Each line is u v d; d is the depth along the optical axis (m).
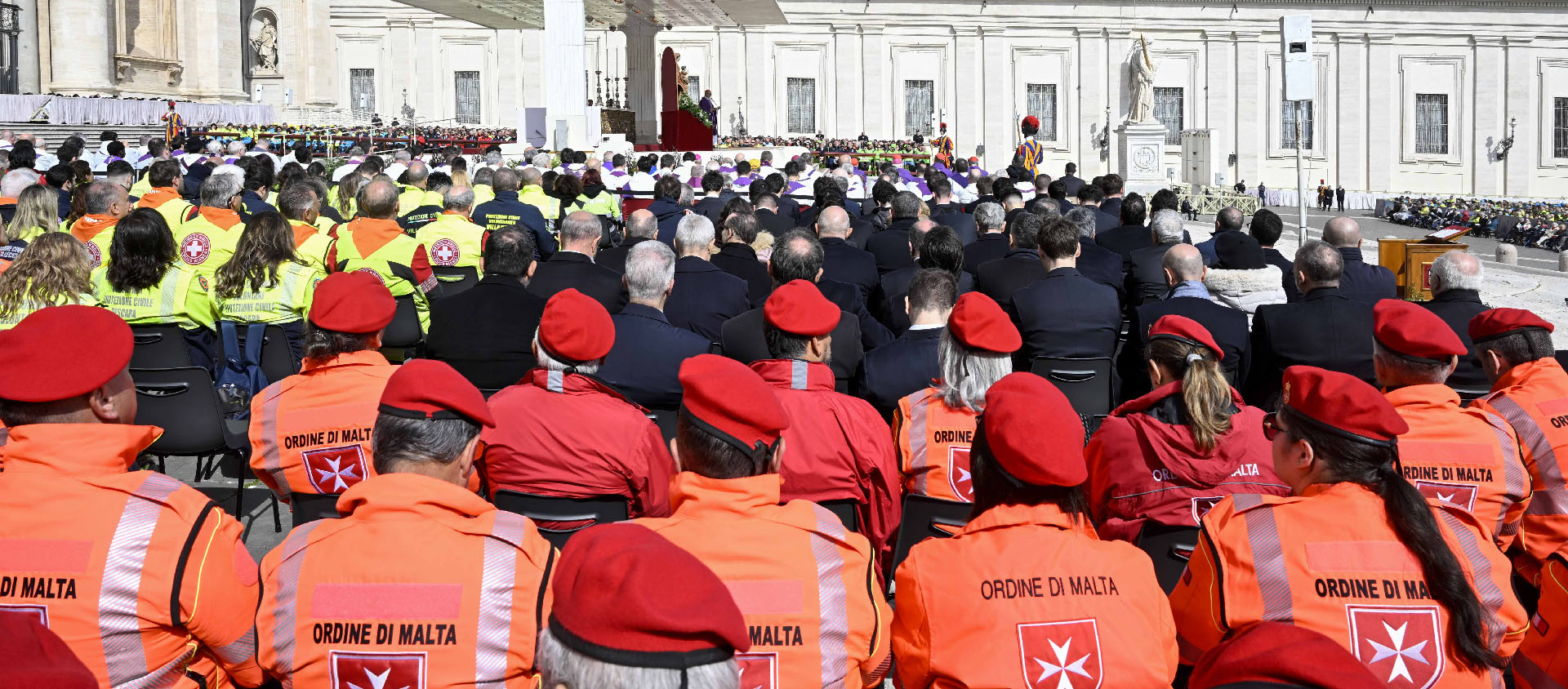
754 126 56.72
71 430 3.04
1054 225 6.98
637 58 39.75
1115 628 2.96
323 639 2.94
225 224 7.97
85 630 2.93
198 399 5.93
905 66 57.44
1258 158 58.50
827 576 3.06
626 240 9.25
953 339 4.63
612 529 1.78
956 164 21.25
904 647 3.07
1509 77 59.19
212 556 3.05
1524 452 4.55
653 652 1.60
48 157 19.55
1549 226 40.44
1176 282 7.05
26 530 2.95
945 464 4.63
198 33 45.38
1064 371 6.59
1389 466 3.17
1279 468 3.33
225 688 3.30
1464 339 6.35
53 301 6.22
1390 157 59.16
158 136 35.81
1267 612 3.11
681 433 3.13
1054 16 57.53
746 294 7.46
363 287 4.55
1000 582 2.98
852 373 6.06
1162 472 4.20
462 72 56.12
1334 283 6.50
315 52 51.47
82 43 39.47
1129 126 49.41
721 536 3.03
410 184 13.03
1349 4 58.28
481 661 2.95
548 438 4.30
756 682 2.98
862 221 11.95
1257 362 6.54
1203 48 58.19
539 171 13.37
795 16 56.69
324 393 4.48
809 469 4.45
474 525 3.03
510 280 6.33
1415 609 3.02
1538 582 4.56
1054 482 3.00
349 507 3.08
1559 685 3.58
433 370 3.14
